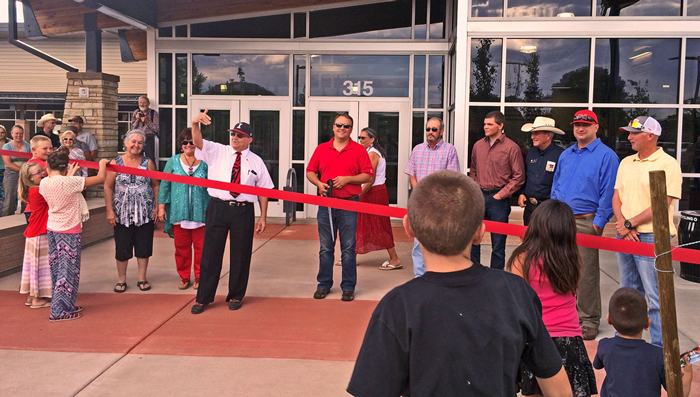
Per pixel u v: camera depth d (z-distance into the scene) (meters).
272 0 10.14
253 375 3.62
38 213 4.94
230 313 4.94
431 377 1.41
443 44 9.93
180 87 10.50
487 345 1.42
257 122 10.48
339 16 10.21
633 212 4.02
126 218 5.53
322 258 5.45
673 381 1.92
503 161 5.45
